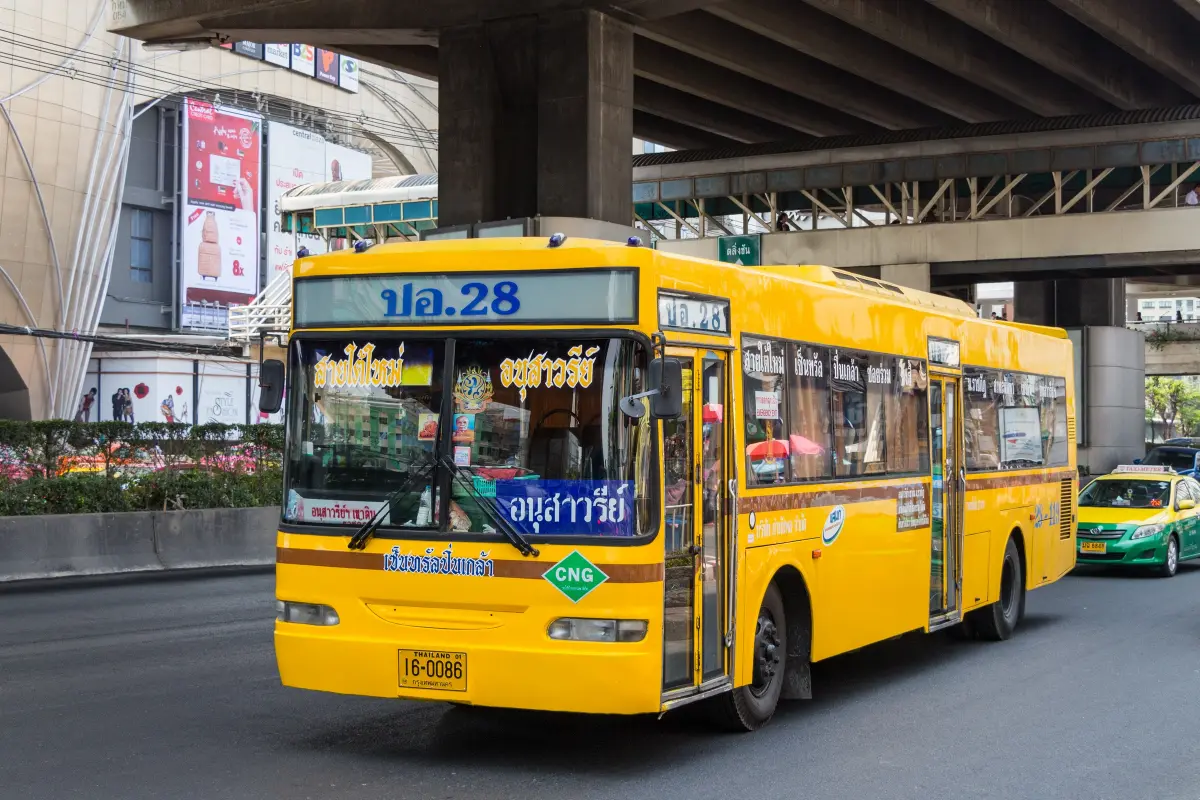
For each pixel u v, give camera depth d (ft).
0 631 42.37
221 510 65.67
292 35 89.20
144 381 189.47
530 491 24.02
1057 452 51.75
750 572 27.66
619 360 23.82
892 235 126.62
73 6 182.19
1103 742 28.17
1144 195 117.91
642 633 23.47
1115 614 51.75
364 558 24.81
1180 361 222.48
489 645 23.86
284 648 25.43
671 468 24.88
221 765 24.70
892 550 35.27
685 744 27.48
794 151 133.08
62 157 180.65
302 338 26.02
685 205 142.00
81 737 26.94
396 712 30.27
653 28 94.58
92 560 59.52
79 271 184.85
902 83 110.83
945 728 29.58
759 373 28.55
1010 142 123.13
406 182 140.15
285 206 144.56
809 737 28.45
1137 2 100.32
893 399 35.94
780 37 95.81
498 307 24.59
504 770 24.82
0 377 179.11
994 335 44.70
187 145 210.38
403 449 24.97
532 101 83.10
